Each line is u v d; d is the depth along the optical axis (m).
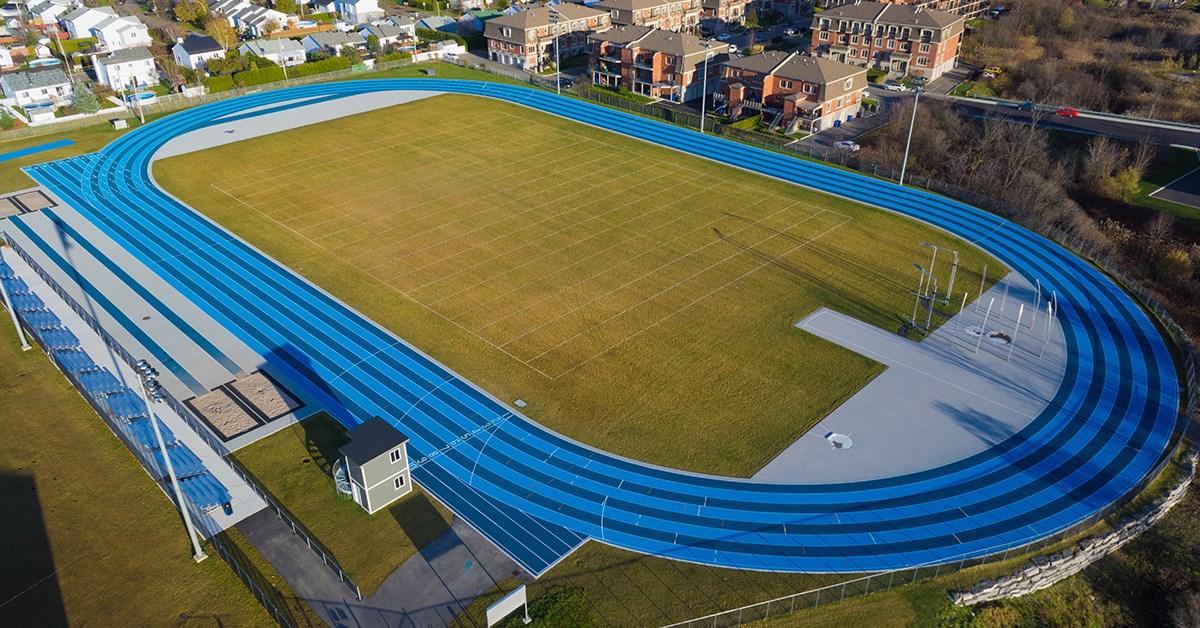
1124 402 49.28
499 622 33.97
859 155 89.75
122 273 63.53
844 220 73.25
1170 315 60.44
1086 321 58.03
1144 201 82.19
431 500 41.12
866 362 52.72
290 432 45.94
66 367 50.81
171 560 37.25
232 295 60.38
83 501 40.62
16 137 95.31
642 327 56.16
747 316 57.62
